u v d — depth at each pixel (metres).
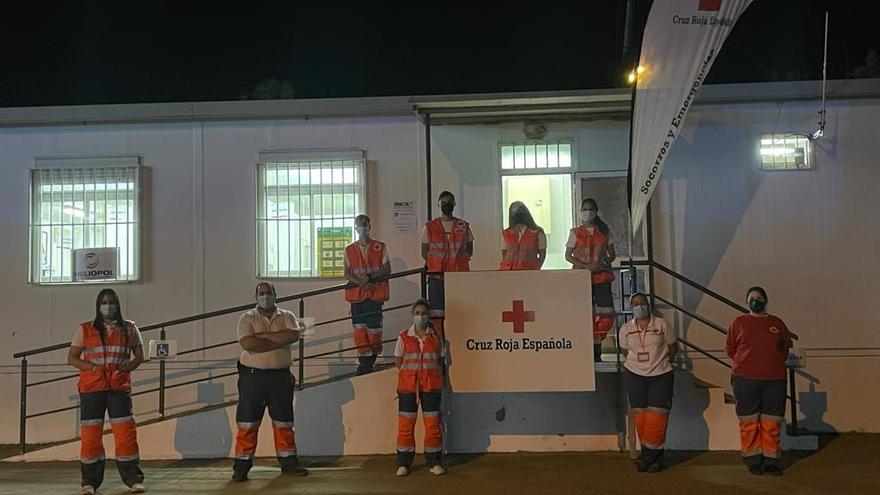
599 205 10.58
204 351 10.47
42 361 10.51
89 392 7.93
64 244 10.73
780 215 10.39
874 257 10.30
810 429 10.15
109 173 10.76
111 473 8.92
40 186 10.80
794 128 10.45
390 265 10.13
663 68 8.69
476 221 10.59
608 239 9.26
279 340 8.37
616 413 9.37
